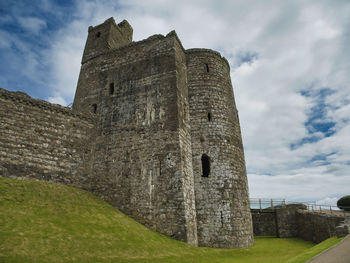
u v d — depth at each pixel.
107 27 24.02
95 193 17.38
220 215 17.00
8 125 15.74
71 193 15.68
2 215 10.49
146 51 20.38
